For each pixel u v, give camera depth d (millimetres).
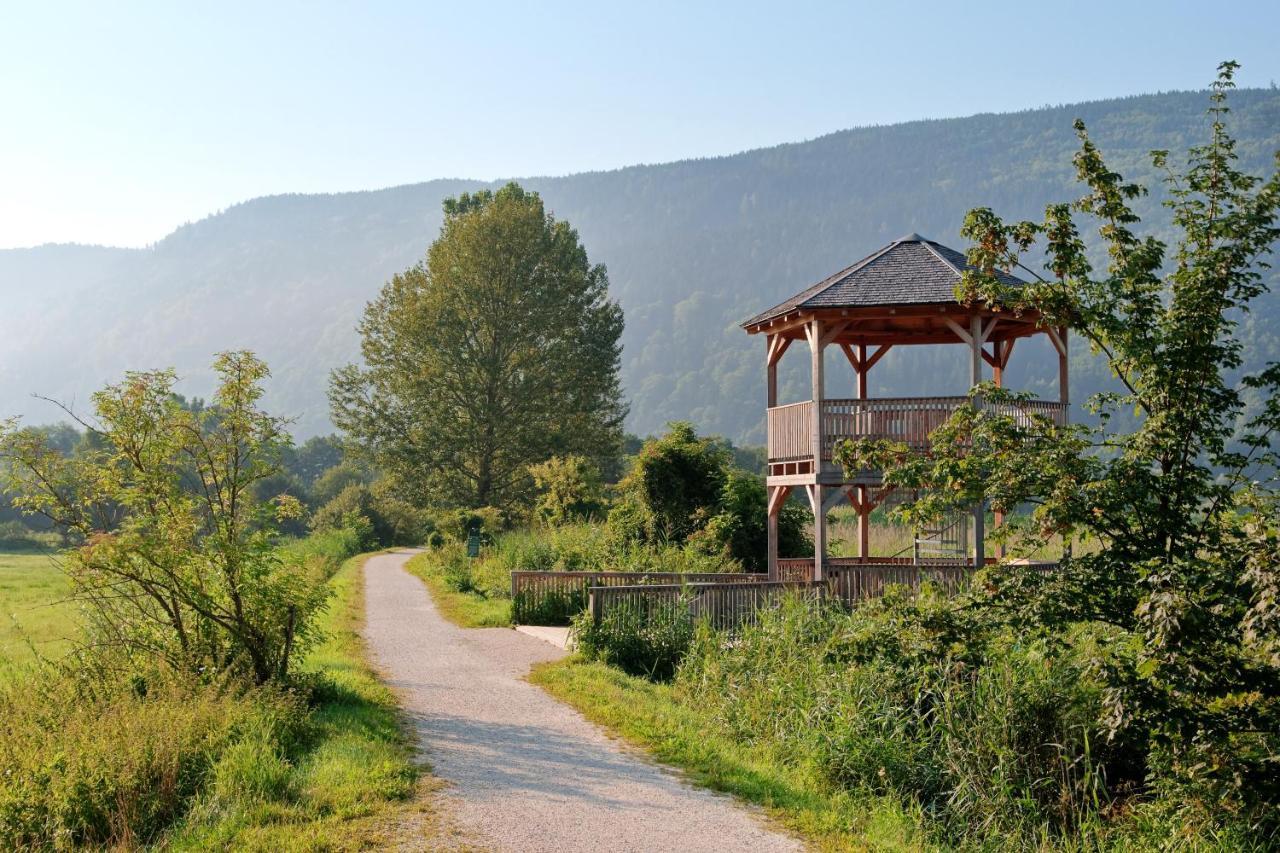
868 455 11062
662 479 28406
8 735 9578
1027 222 10836
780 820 8703
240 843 7516
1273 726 8531
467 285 54906
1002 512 10281
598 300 62312
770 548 22375
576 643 17141
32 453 11625
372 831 7895
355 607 24672
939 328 23156
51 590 29172
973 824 9797
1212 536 9281
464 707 12680
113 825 7906
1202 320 9625
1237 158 9945
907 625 10336
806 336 22047
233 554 11500
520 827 8156
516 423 55469
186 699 10492
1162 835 9594
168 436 11805
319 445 136000
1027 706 11141
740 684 13109
